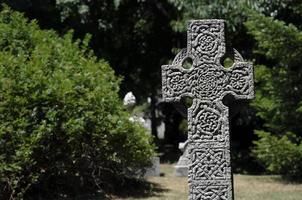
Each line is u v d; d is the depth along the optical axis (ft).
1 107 35.37
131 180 43.42
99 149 39.75
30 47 42.14
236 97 24.00
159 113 98.17
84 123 37.91
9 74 36.60
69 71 39.27
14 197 36.19
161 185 45.24
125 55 81.46
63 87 37.01
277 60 48.73
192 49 24.14
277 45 45.68
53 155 37.42
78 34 73.26
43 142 36.32
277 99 48.24
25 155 35.06
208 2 57.00
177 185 45.50
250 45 61.57
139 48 81.20
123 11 76.54
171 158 75.82
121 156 40.73
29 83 36.45
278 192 41.47
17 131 35.37
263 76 48.44
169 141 94.99
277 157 46.78
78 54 42.93
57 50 41.42
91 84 39.73
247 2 53.01
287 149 45.91
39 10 70.85
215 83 24.04
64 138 37.32
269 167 48.26
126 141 40.60
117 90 41.83
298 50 45.98
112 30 75.92
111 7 73.67
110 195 39.91
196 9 57.47
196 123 23.94
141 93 87.25
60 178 39.27
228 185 23.63
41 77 36.88
